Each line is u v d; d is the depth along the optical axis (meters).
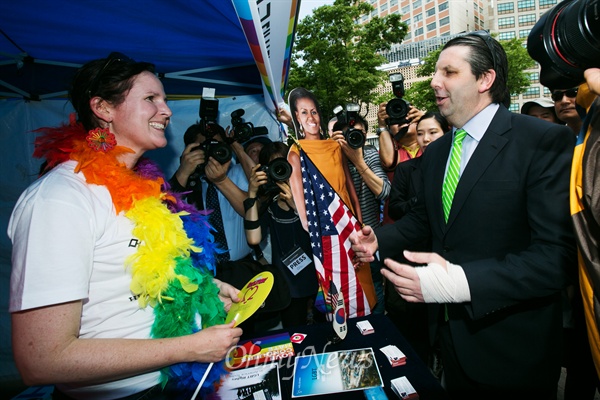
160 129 1.15
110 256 0.98
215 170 2.33
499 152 1.27
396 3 76.12
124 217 1.03
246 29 1.94
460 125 1.40
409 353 1.31
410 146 2.86
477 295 1.10
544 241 1.15
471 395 1.40
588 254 0.81
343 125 2.51
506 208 1.25
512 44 21.86
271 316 2.41
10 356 2.97
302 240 2.32
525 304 1.27
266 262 2.40
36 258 0.82
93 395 1.00
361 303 2.06
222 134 2.41
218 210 2.58
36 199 0.88
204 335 0.98
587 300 0.85
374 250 1.60
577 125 2.18
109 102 1.07
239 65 3.07
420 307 2.39
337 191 2.32
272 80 2.45
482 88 1.33
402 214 2.12
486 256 1.28
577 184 0.83
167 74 3.04
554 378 1.27
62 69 2.92
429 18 70.88
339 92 16.05
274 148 2.44
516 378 1.26
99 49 2.70
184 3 2.07
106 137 1.06
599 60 0.77
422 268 1.14
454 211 1.33
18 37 2.48
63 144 1.04
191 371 1.14
